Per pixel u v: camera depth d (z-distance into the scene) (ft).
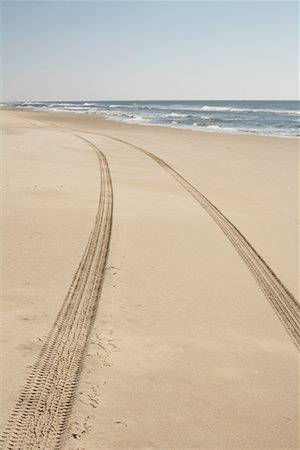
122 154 67.56
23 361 14.79
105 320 17.70
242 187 46.98
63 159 57.88
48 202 34.58
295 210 38.17
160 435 11.96
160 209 35.42
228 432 12.24
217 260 25.20
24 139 79.77
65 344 15.89
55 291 19.92
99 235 27.81
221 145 84.38
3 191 36.70
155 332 17.11
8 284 20.24
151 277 22.12
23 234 26.86
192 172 54.60
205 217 34.12
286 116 216.74
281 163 63.72
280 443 11.98
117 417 12.51
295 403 13.55
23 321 17.25
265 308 19.77
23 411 12.56
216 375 14.69
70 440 11.61
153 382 14.10
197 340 16.75
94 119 181.47
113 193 39.68
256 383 14.40
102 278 21.57
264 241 29.32
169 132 114.42
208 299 20.22
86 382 13.89
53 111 286.66
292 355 16.20
